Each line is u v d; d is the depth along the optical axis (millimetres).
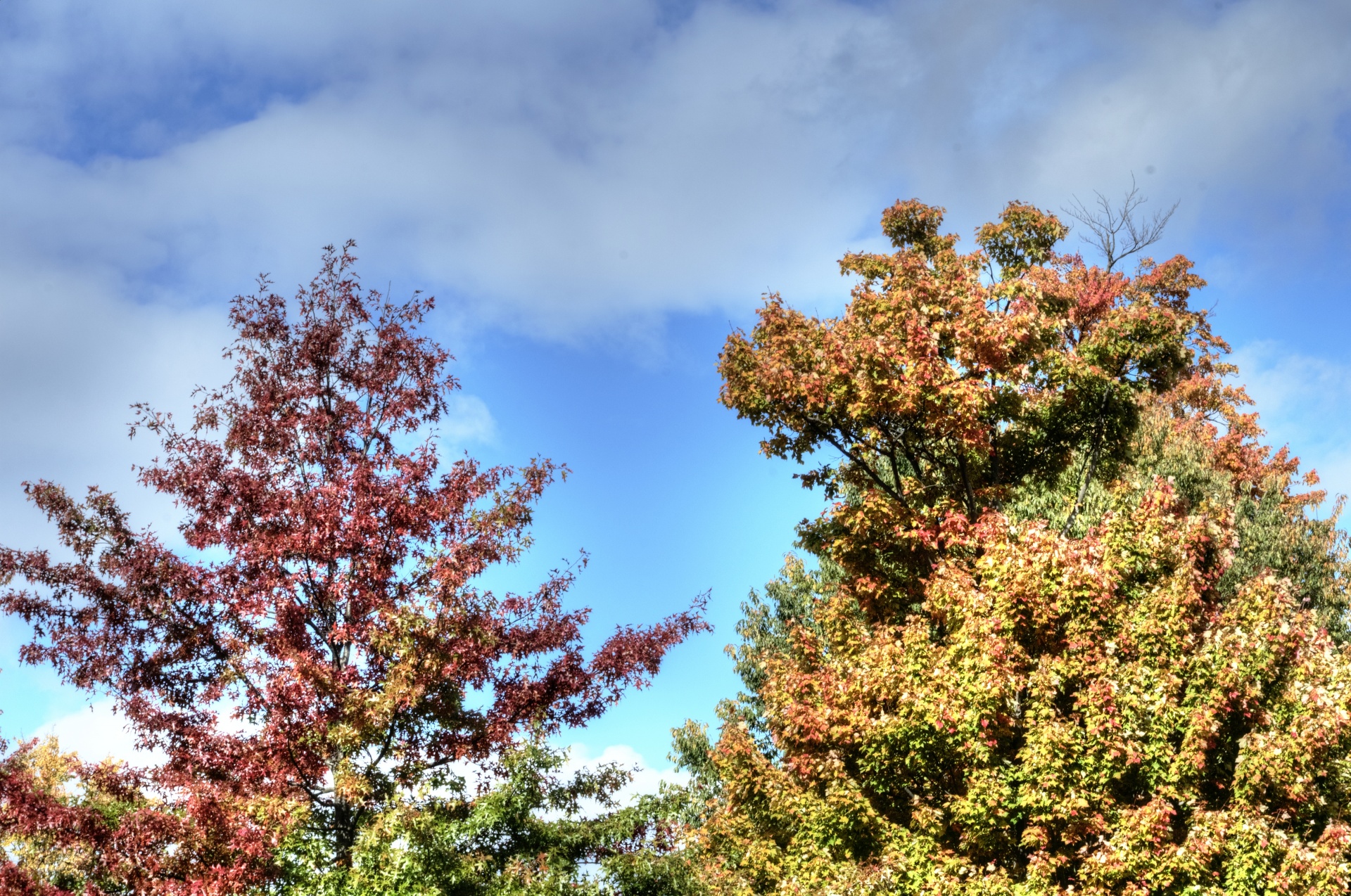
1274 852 12828
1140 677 14500
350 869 12734
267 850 12727
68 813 12586
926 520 19531
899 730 15594
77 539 14531
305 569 14914
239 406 16453
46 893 12047
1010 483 21750
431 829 12734
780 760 20031
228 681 14445
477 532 15672
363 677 14648
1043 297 26188
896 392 18828
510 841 14242
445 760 14906
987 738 14914
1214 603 16094
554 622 15945
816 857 16188
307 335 16734
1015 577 15828
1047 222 30672
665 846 15055
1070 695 15367
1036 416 20625
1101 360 20266
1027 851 14953
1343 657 14766
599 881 13898
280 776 13656
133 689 14320
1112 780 14289
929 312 19266
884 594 20156
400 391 16812
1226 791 14328
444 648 14367
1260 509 31422
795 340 20578
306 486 15984
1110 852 13352
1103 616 15430
